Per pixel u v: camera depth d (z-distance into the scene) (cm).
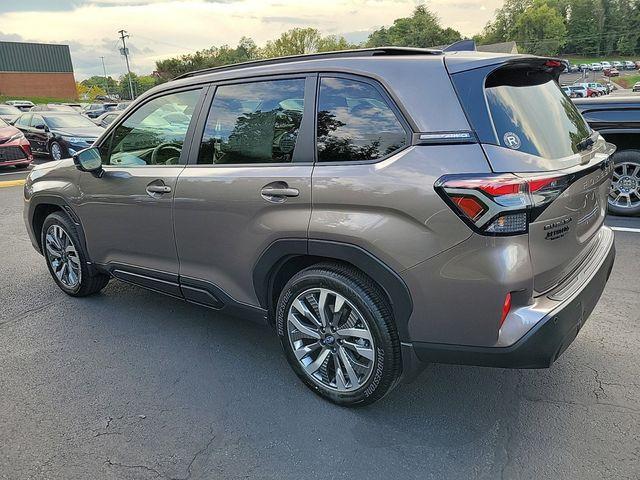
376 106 246
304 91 273
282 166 274
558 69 284
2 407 285
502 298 215
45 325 387
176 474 233
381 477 228
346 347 267
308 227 257
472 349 228
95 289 432
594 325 358
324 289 264
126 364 329
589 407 270
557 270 235
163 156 341
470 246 215
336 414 272
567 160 240
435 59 241
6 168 1306
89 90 8869
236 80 304
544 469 229
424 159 225
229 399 289
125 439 257
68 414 278
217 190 298
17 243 623
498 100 231
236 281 306
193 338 362
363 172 241
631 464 229
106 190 366
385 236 234
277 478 229
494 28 10550
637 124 581
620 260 482
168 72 7169
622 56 9681
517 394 284
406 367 248
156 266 351
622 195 625
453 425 261
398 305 238
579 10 9844
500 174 211
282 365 324
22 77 6662
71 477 232
